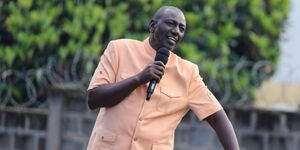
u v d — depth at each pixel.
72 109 16.55
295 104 16.58
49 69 16.95
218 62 17.47
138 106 8.98
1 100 17.92
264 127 15.99
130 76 9.05
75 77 16.95
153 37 9.17
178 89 9.20
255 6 18.14
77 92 16.44
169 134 9.15
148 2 17.69
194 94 9.33
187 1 17.89
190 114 16.16
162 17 9.06
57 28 17.58
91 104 9.16
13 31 17.66
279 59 18.36
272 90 17.06
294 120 15.96
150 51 9.17
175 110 9.16
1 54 17.80
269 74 17.67
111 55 9.19
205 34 17.77
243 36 18.23
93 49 17.22
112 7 17.66
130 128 8.97
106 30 17.67
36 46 17.59
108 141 9.01
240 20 18.20
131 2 17.70
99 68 9.20
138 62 9.12
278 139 15.99
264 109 15.96
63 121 16.56
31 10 17.67
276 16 18.38
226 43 17.67
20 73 17.70
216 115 9.43
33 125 16.97
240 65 17.20
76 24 17.36
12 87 17.89
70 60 17.47
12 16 17.62
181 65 9.30
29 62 17.72
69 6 17.48
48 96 16.66
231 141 9.38
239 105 16.19
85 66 17.50
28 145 17.00
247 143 16.05
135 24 17.66
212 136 16.08
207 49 17.73
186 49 17.22
